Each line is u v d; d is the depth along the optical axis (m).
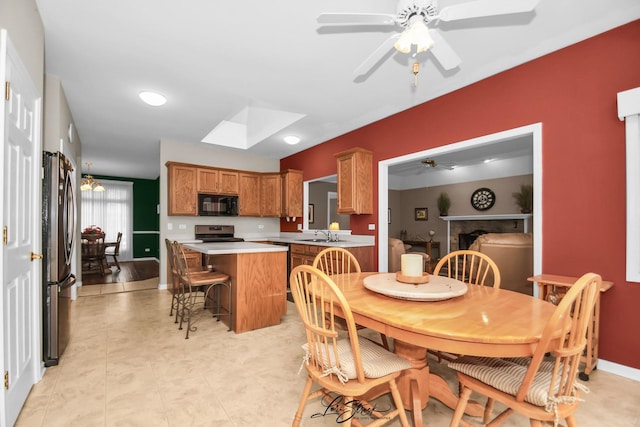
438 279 1.88
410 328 1.19
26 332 1.82
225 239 5.42
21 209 1.72
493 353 1.10
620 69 2.19
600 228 2.26
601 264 2.25
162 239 5.03
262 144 5.35
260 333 2.92
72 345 2.60
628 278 2.13
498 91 2.87
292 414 1.68
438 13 1.65
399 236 9.16
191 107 3.73
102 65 2.76
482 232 7.31
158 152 6.00
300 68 2.82
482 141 2.98
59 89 3.00
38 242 2.01
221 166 5.73
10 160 1.54
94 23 2.18
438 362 2.31
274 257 3.18
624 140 2.16
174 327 3.08
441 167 7.79
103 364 2.25
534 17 2.10
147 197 9.18
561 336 1.07
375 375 1.32
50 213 2.21
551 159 2.51
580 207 2.35
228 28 2.25
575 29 2.23
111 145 5.48
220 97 3.44
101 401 1.78
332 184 8.56
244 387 1.95
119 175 8.62
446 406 1.75
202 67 2.80
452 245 7.92
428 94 3.35
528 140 5.46
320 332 1.33
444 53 2.03
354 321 1.34
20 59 1.61
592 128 2.31
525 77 2.69
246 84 3.13
